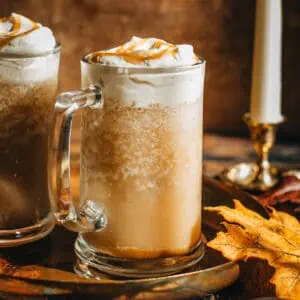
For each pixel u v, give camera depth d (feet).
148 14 3.62
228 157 3.40
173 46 2.07
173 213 2.07
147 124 2.02
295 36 3.60
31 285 2.05
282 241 2.20
